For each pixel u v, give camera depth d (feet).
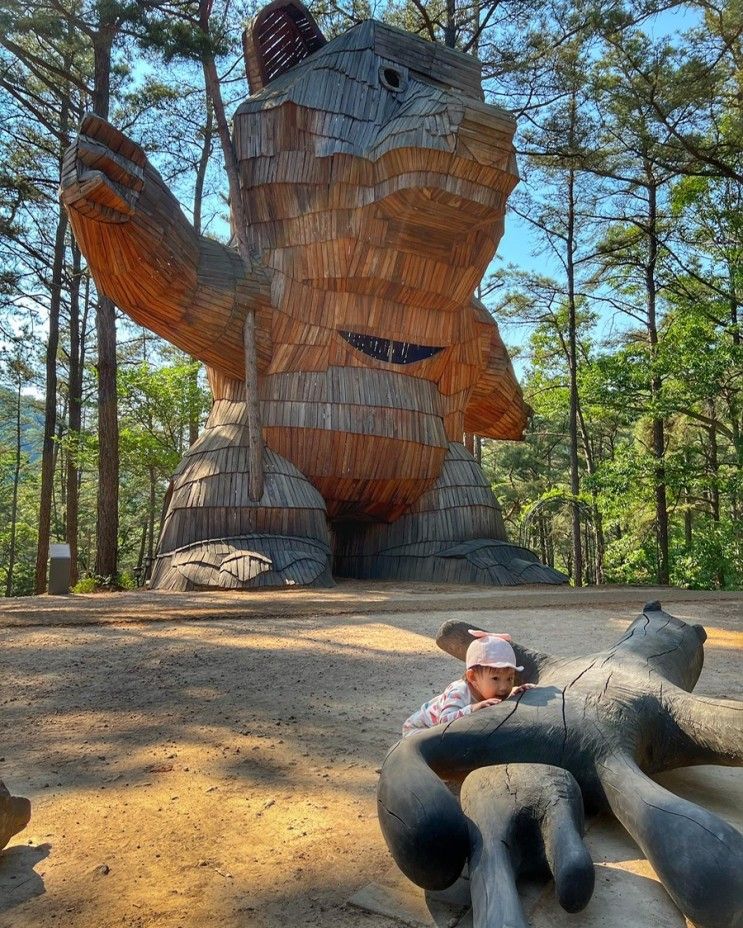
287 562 41.29
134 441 79.15
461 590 42.09
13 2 52.26
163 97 72.38
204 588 40.22
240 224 45.75
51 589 40.75
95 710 16.65
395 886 8.90
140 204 37.09
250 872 9.32
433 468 49.06
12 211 68.74
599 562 94.53
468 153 39.34
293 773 12.78
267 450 45.29
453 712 10.86
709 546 73.77
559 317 88.43
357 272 44.34
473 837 8.21
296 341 45.42
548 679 12.04
